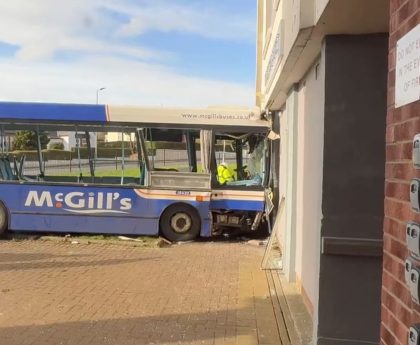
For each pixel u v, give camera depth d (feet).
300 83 26.30
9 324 20.33
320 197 17.66
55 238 41.91
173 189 42.29
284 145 35.04
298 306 23.50
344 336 17.26
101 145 42.83
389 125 9.21
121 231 42.32
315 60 20.71
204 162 42.75
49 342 18.38
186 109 43.01
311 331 19.99
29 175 42.91
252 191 42.39
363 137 17.25
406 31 8.30
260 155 43.09
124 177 42.75
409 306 7.98
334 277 17.34
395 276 8.70
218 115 42.88
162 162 42.75
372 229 17.20
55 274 29.63
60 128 42.86
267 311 22.94
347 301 17.26
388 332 9.04
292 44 18.58
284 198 32.76
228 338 19.38
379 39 17.10
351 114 17.28
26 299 24.00
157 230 42.27
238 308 23.38
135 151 42.80
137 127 42.68
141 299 24.62
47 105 42.83
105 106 42.83
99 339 18.86
